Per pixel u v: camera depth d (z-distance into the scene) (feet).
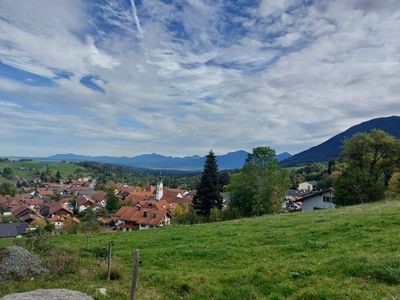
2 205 547.49
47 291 40.96
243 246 77.56
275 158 236.02
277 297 43.57
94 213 472.03
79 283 51.83
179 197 504.84
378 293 40.50
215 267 62.80
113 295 45.57
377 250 59.21
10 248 61.52
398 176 224.94
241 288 47.32
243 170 238.48
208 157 274.36
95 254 79.77
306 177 647.56
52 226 244.42
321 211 139.85
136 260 39.37
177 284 51.52
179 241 92.99
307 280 47.50
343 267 50.08
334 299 40.70
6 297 39.37
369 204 149.69
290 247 69.92
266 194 231.09
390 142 208.54
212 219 237.04
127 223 325.21
